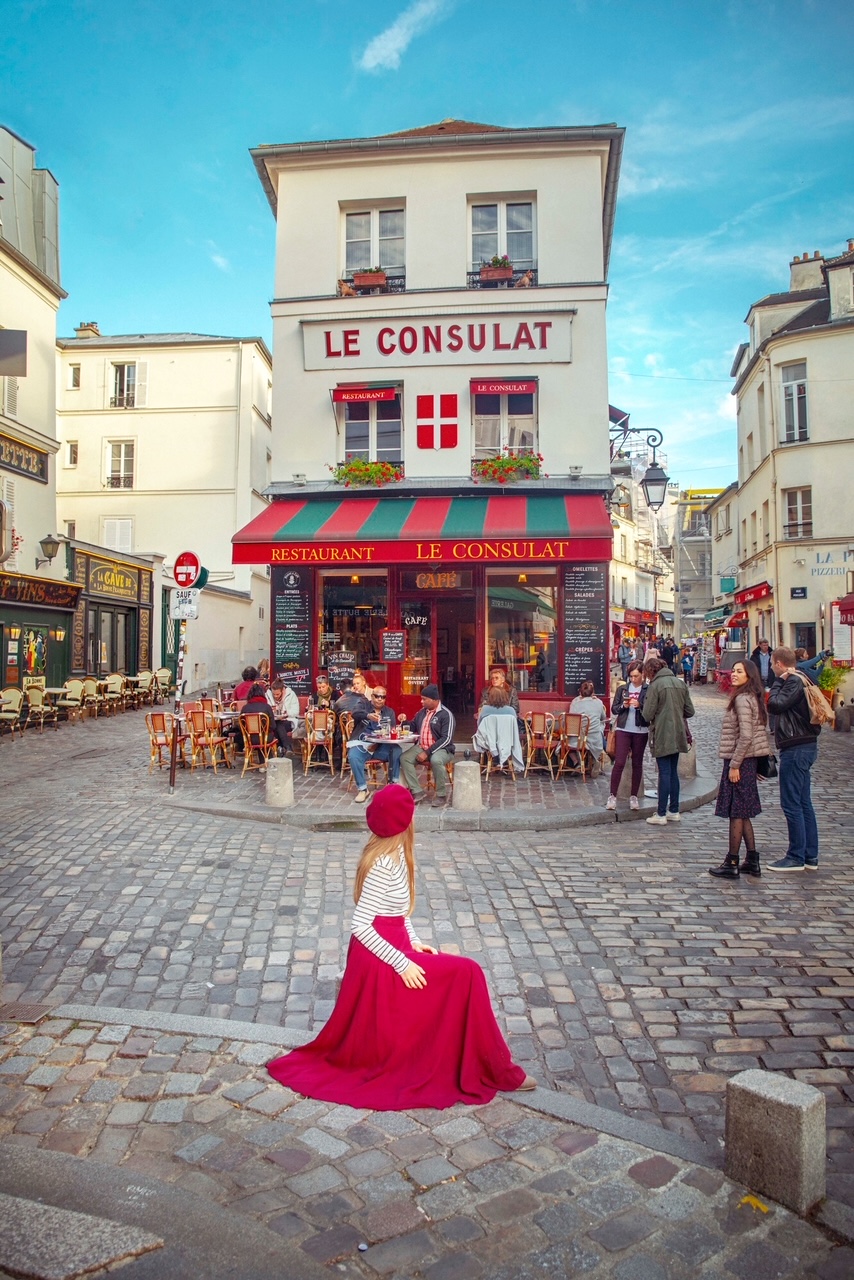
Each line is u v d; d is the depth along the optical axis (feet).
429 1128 11.02
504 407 49.21
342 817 29.35
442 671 46.44
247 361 102.58
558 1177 10.03
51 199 65.41
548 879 22.99
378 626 46.93
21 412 60.80
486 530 40.81
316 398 49.85
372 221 50.80
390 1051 12.08
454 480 48.03
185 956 17.56
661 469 54.65
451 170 49.60
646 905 20.76
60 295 66.08
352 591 47.14
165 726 40.47
